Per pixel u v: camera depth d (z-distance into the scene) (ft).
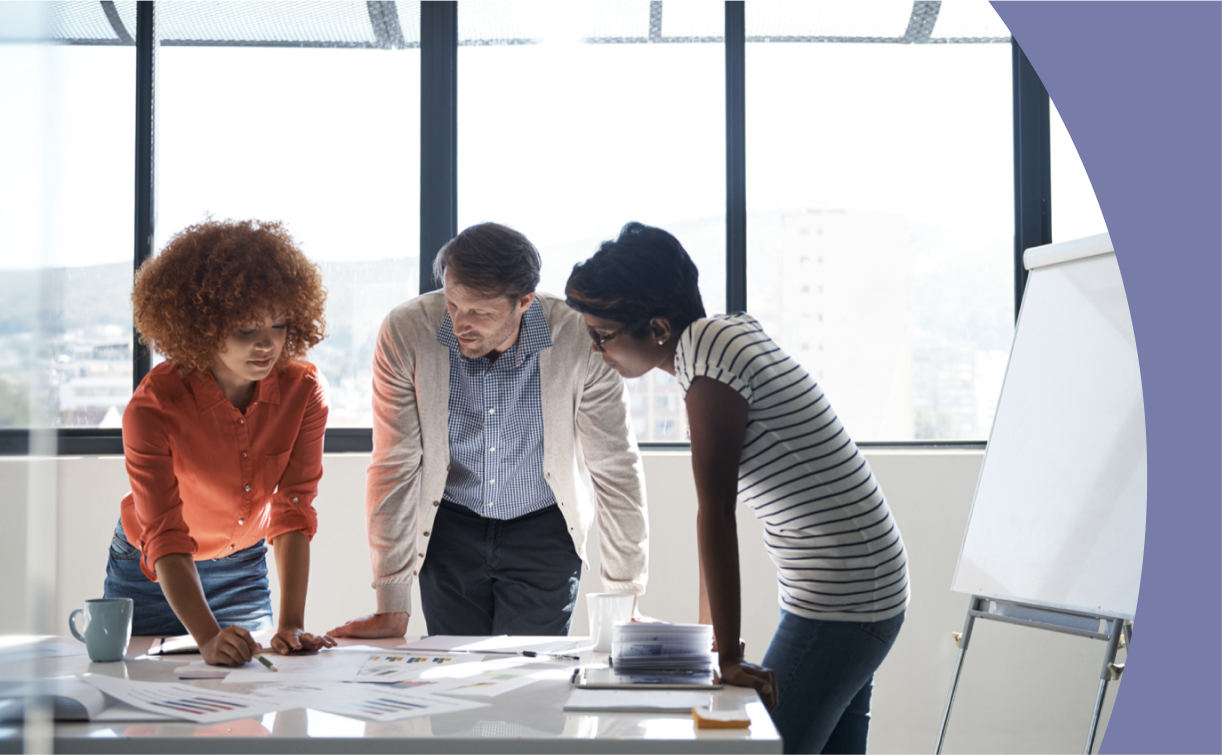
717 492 4.11
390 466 5.84
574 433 6.13
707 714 3.18
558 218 9.73
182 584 4.55
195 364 4.80
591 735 3.03
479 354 5.78
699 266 9.82
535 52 9.73
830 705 4.38
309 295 5.04
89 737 3.03
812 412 4.31
